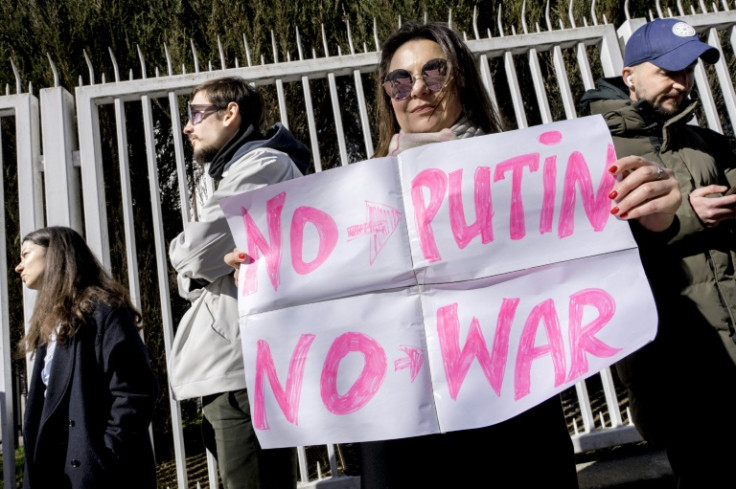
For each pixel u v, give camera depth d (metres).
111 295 2.12
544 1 4.39
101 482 1.83
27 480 1.96
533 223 1.29
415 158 1.36
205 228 1.88
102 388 1.98
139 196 4.21
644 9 4.38
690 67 1.90
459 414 1.21
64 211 2.88
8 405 2.74
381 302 1.31
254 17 4.22
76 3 4.13
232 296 1.97
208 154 2.22
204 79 2.99
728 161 2.04
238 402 1.90
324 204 1.39
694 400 1.71
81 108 2.98
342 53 4.21
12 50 4.02
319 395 1.29
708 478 1.71
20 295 3.87
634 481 2.52
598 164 1.30
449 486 1.22
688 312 1.72
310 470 3.50
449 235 1.30
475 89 1.54
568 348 1.20
